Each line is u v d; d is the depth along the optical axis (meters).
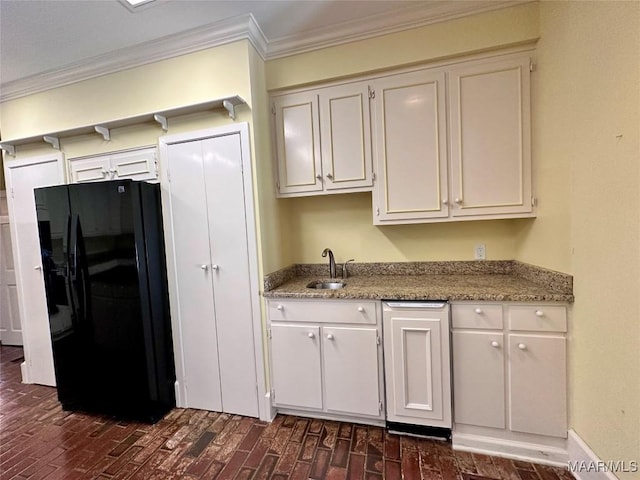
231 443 1.82
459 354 1.69
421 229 2.31
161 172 2.19
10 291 3.66
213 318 2.12
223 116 2.03
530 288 1.70
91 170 2.41
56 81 2.43
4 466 1.72
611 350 1.25
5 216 3.59
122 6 1.73
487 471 1.54
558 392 1.55
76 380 2.21
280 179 2.22
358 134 2.06
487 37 1.79
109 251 2.04
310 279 2.40
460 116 1.88
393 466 1.59
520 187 1.83
